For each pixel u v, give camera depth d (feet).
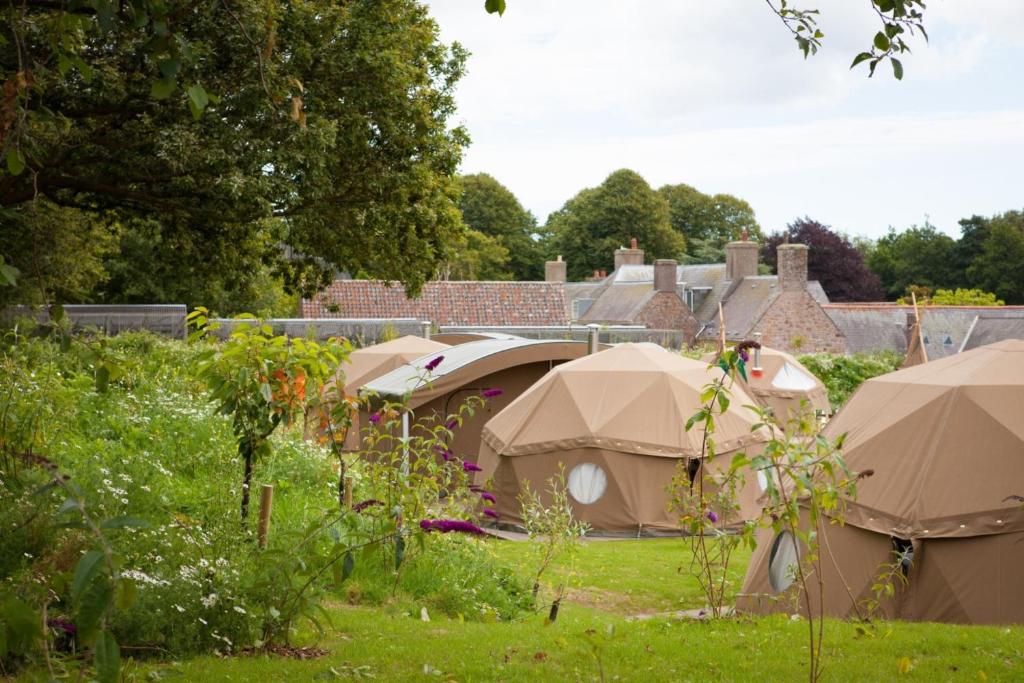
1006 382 38.42
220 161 55.47
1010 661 27.43
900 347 234.38
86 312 113.29
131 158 56.85
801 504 37.68
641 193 331.57
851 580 37.19
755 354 92.99
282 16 57.06
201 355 32.07
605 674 24.89
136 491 33.35
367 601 32.71
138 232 76.89
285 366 31.99
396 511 26.08
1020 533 35.50
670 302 248.52
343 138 63.16
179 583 24.06
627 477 60.64
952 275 370.73
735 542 33.68
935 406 38.27
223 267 74.28
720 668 26.03
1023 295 347.56
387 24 64.90
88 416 46.32
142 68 53.83
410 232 72.13
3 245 66.13
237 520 30.89
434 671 23.81
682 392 62.54
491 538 47.26
